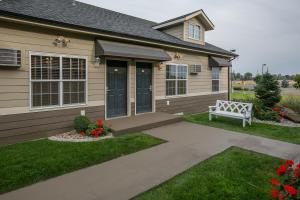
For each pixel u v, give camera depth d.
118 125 6.64
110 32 6.76
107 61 7.54
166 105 9.59
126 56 6.93
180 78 10.12
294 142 5.71
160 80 9.28
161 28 11.51
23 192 3.15
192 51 10.38
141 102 8.75
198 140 5.79
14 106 5.31
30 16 5.10
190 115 10.02
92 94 6.94
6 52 4.95
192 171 3.88
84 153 4.61
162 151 4.92
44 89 5.86
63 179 3.57
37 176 3.60
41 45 5.68
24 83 5.44
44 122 5.86
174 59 9.70
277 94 9.32
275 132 6.75
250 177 3.68
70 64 6.32
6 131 5.20
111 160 4.39
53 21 5.51
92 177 3.65
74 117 6.52
